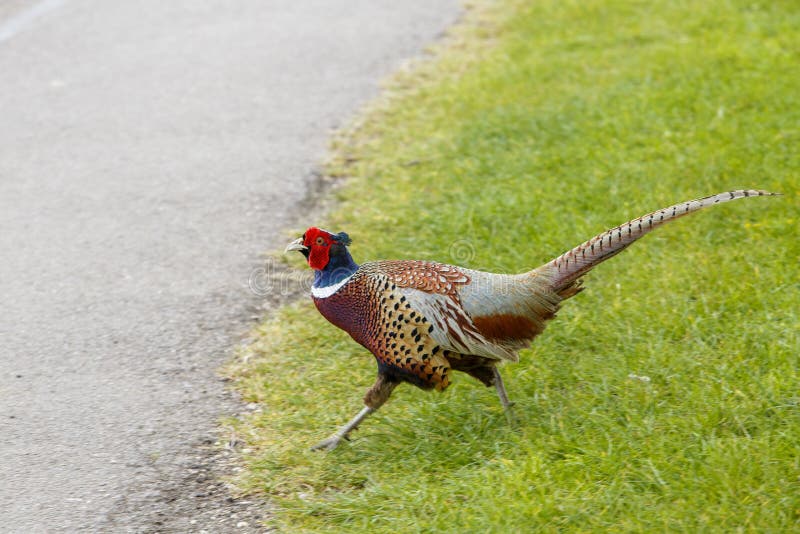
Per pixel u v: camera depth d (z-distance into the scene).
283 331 12.10
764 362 10.45
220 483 9.45
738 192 9.27
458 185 15.33
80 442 10.03
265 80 19.91
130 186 15.89
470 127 17.25
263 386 11.02
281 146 17.19
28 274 13.41
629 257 12.88
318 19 23.34
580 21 22.06
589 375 10.63
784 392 9.90
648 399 10.02
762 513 8.24
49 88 19.62
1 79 20.05
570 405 10.14
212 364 11.48
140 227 14.67
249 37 22.12
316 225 14.59
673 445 9.27
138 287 13.11
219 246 14.16
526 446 9.41
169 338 11.98
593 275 12.58
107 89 19.56
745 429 9.48
